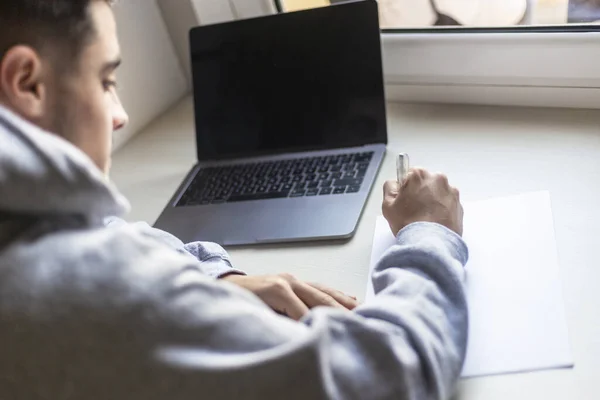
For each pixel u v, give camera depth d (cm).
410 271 61
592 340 59
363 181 89
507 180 84
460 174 87
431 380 52
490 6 98
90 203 49
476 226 75
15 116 48
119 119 62
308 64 98
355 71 95
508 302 65
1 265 45
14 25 51
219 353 46
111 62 56
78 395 45
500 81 100
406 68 106
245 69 101
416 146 96
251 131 101
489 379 58
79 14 52
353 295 71
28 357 45
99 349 44
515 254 70
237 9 118
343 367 48
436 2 101
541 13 96
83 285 45
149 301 45
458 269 61
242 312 47
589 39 91
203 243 80
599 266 67
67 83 53
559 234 72
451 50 101
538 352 59
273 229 84
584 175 81
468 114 102
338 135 98
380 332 51
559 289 65
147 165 108
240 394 45
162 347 45
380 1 104
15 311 44
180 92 129
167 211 94
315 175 92
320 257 78
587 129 91
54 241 46
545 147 89
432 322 55
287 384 45
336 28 96
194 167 103
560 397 55
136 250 47
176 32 123
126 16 113
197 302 47
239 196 92
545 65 96
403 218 73
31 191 46
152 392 45
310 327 48
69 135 54
